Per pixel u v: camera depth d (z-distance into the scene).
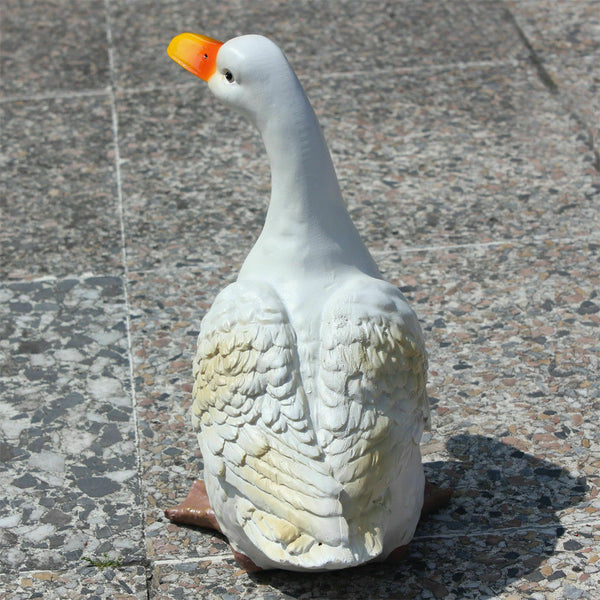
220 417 2.89
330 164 2.94
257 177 5.44
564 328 4.27
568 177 5.28
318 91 6.11
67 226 5.11
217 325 2.92
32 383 4.13
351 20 6.84
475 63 6.31
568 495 3.47
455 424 3.81
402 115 5.87
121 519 3.48
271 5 7.09
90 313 4.52
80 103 6.14
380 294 2.90
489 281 4.58
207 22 6.90
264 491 2.80
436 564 3.22
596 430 3.74
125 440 3.82
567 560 3.20
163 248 4.92
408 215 5.07
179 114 6.00
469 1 7.00
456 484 3.54
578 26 6.59
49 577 3.28
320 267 2.91
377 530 2.78
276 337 2.82
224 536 3.39
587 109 5.79
